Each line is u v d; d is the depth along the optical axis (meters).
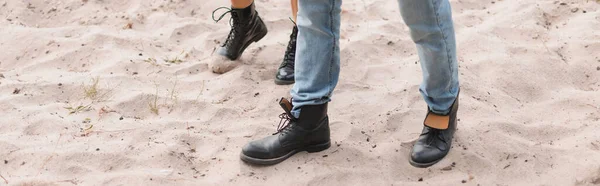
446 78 2.87
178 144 3.20
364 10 4.68
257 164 3.02
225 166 3.05
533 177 2.93
